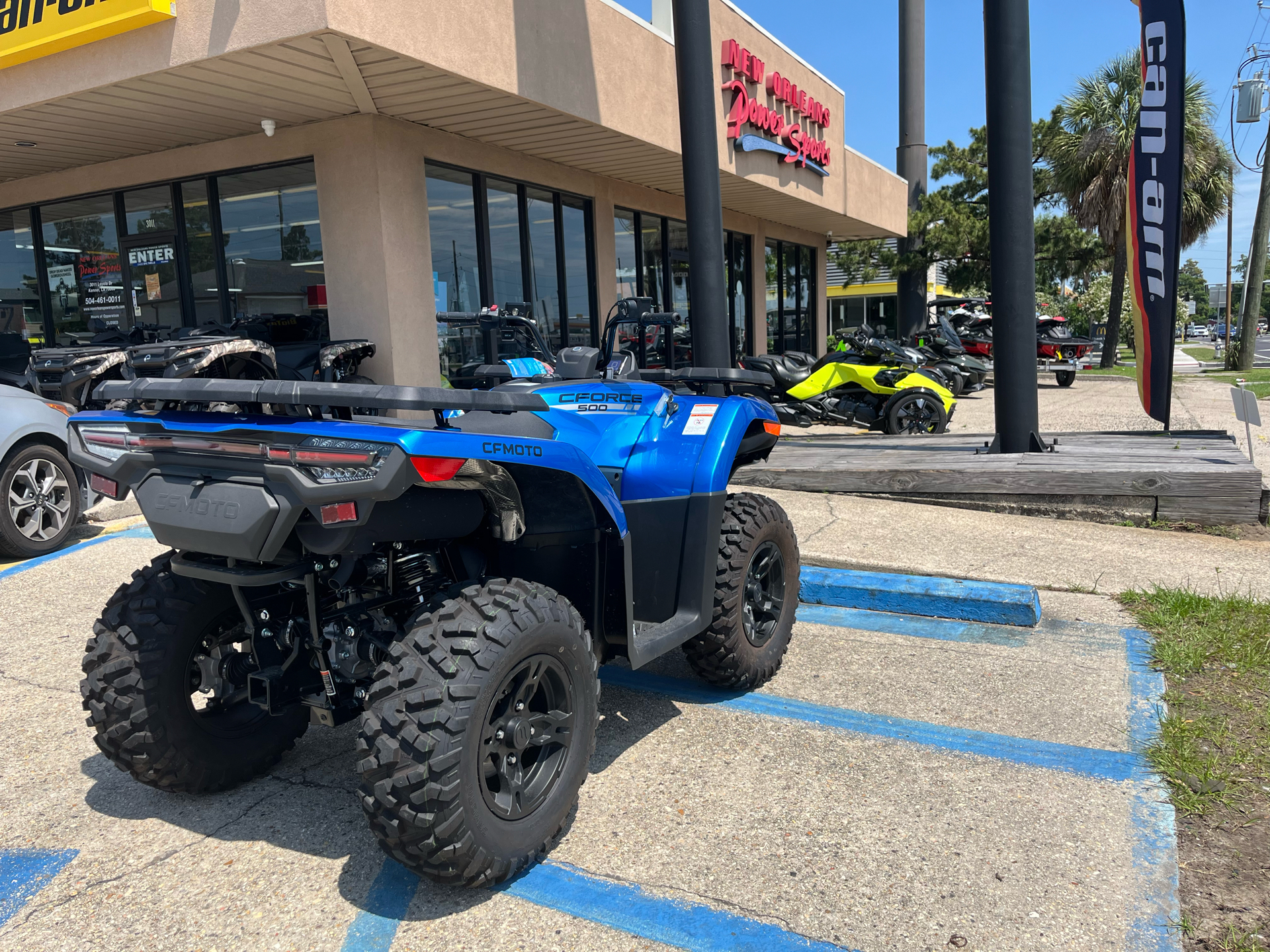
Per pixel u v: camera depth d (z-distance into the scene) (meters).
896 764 3.02
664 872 2.44
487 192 9.81
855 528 5.93
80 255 10.39
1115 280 25.20
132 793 2.96
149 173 9.48
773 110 12.70
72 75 7.07
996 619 4.38
